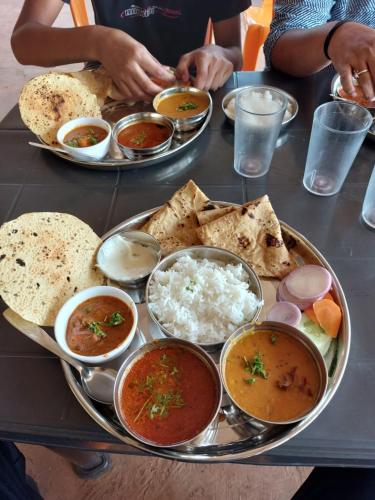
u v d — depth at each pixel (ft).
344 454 2.09
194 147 4.09
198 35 6.00
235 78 4.85
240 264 2.89
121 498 4.56
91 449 2.35
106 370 2.44
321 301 2.58
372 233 3.26
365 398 2.29
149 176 3.84
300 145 4.04
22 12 5.73
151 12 5.79
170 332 2.62
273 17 5.29
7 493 2.78
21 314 2.58
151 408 2.20
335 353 2.46
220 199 3.57
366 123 3.45
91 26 4.67
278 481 4.64
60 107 4.12
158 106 4.41
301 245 3.02
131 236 3.07
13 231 2.76
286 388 2.25
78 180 3.84
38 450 4.89
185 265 2.88
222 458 2.05
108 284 2.94
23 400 2.36
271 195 3.59
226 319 2.68
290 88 4.65
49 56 4.89
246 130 3.56
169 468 4.74
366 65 3.83
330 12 5.33
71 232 2.91
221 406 2.24
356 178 3.70
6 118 4.59
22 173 3.93
